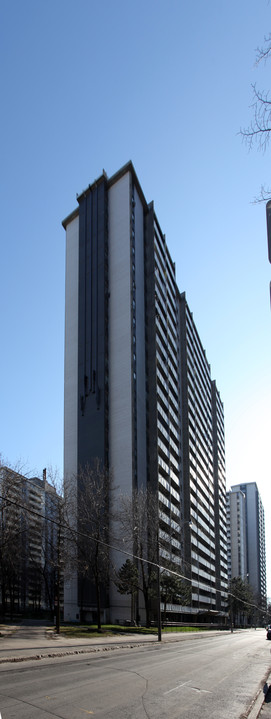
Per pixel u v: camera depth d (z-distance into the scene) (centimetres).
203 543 10562
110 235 7825
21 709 1025
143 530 5209
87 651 2458
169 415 8094
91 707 1076
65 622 5444
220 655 2650
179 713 1066
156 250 8406
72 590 6391
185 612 7938
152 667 1867
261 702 1219
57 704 1088
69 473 6769
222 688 1447
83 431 6912
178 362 9662
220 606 11731
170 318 9150
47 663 1905
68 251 8412
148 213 8444
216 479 13238
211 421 13388
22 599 9556
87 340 7369
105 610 5969
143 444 6938
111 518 5288
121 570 5294
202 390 11825
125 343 7050
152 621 6334
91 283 7631
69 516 4869
